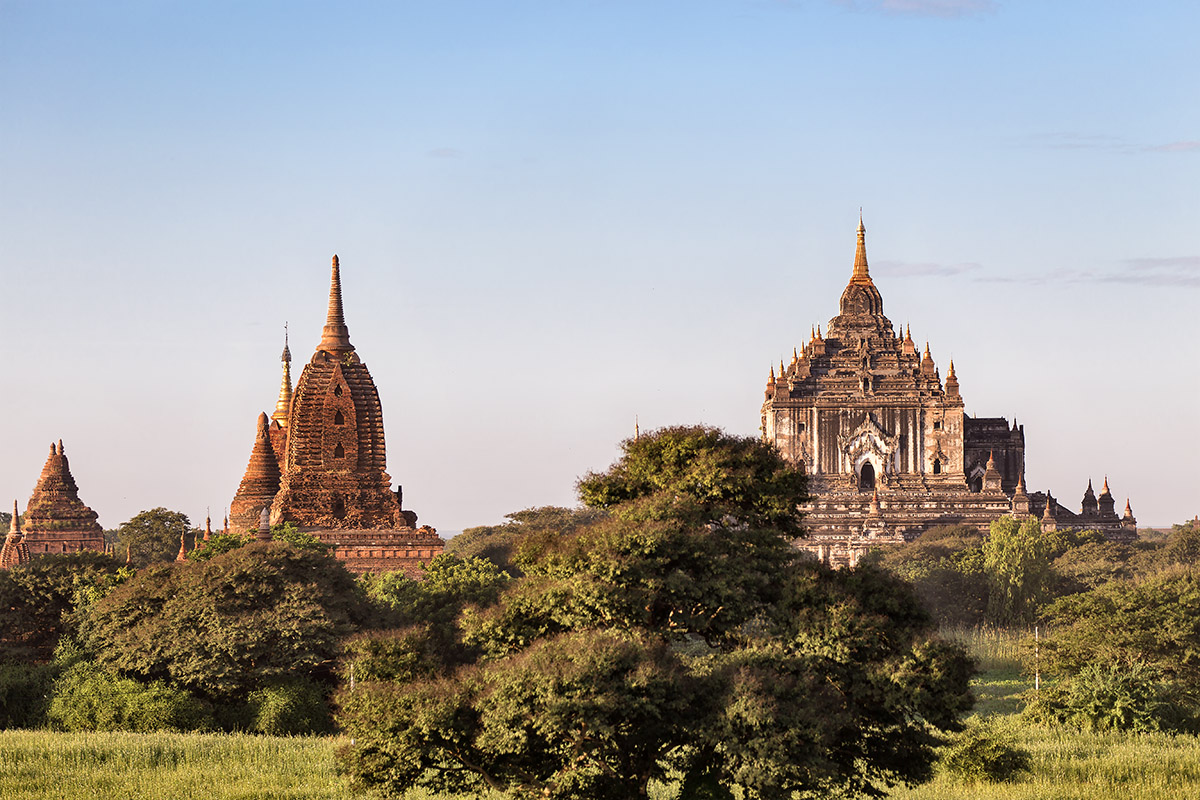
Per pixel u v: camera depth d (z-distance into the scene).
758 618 98.00
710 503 99.25
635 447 102.44
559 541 97.38
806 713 86.56
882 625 93.88
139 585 169.00
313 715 153.88
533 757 90.62
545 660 87.38
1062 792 118.56
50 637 195.12
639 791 91.81
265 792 116.81
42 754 131.50
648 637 92.62
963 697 92.19
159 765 129.12
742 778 86.00
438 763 91.44
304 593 162.88
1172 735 148.00
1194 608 166.75
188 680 153.62
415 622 168.62
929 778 100.00
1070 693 154.38
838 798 100.62
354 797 111.06
